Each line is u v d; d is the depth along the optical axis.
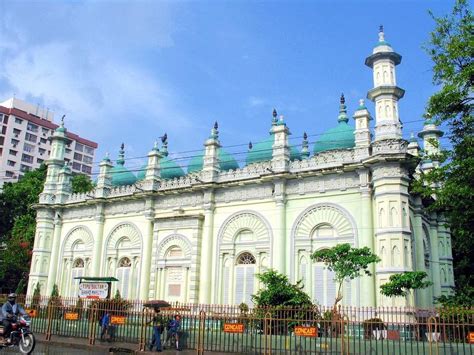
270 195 21.67
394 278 15.54
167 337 16.08
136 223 25.94
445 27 15.40
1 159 64.62
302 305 16.80
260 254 21.41
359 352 13.14
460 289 21.72
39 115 72.25
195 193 24.14
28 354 11.85
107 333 17.19
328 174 20.33
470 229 16.53
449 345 12.79
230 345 15.11
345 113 22.75
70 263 28.14
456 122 15.30
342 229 19.55
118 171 29.05
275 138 21.92
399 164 18.03
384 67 19.36
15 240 34.59
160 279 23.94
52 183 29.94
